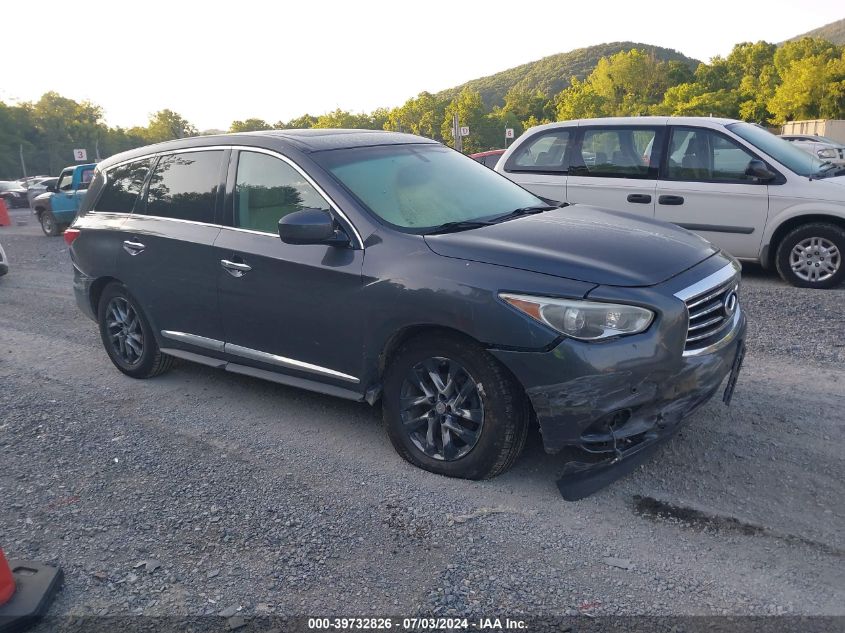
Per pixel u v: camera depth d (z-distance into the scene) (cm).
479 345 366
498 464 378
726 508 352
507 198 484
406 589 305
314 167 439
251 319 463
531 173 918
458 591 301
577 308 340
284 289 438
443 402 389
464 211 445
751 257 817
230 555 335
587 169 884
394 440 413
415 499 375
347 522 357
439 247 385
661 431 360
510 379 364
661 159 844
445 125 12962
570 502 364
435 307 371
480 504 367
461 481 391
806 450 404
